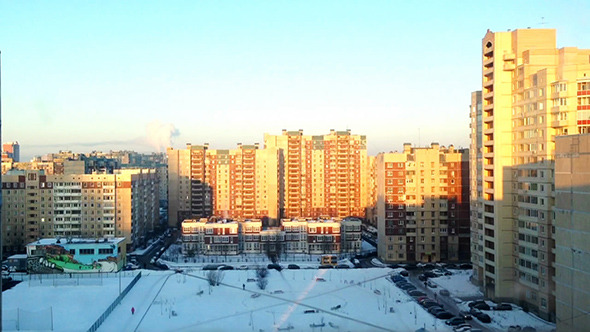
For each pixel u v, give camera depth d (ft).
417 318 398.83
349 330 370.12
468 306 430.20
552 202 380.78
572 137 284.61
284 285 518.37
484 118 453.99
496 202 435.53
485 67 453.99
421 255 648.38
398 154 648.79
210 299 466.70
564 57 400.06
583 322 275.39
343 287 507.71
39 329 377.30
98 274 579.89
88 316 410.11
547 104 387.34
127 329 380.58
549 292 382.83
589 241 270.26
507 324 380.37
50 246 588.50
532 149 404.57
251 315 412.57
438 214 648.38
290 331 370.53
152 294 488.44
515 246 430.61
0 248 219.41
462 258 648.38
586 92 371.97
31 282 541.34
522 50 424.05
